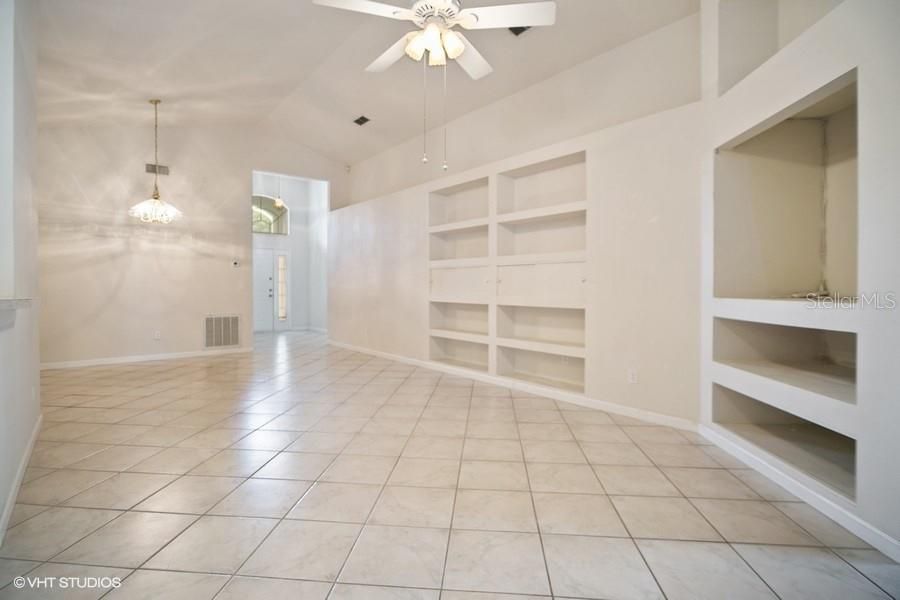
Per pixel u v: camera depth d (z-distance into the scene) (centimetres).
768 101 264
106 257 641
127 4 345
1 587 166
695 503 237
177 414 395
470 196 590
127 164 654
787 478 253
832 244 318
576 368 478
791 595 166
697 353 346
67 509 227
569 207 431
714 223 323
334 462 289
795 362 320
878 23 192
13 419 233
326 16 435
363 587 169
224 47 453
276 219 1135
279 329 1130
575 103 464
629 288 386
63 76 448
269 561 185
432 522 216
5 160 231
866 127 198
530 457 299
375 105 626
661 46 396
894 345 188
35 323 328
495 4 404
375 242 729
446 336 586
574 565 184
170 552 190
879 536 194
